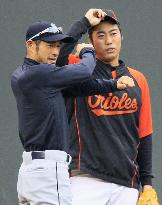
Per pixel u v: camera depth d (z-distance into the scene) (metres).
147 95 17.81
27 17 24.25
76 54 16.58
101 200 17.27
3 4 24.30
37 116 15.43
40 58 15.80
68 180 15.52
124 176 17.39
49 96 15.44
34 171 15.36
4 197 23.75
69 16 24.25
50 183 15.33
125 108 17.41
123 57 24.25
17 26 24.25
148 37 24.38
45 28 15.69
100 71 17.66
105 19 17.48
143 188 17.97
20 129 15.74
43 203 15.30
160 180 23.98
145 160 17.97
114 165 17.22
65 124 15.59
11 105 24.00
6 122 23.98
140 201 17.64
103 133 17.22
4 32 24.23
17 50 24.16
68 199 15.48
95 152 17.17
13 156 23.92
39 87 15.38
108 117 17.28
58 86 15.49
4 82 24.06
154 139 24.09
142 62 24.30
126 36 24.27
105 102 17.28
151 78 24.31
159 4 24.45
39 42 15.72
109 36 17.55
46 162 15.36
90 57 15.99
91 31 17.64
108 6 24.28
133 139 17.52
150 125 17.86
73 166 17.23
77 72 15.49
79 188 17.23
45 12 24.27
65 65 15.91
